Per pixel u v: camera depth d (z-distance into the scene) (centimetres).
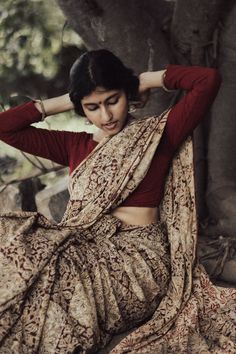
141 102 365
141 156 355
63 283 326
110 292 339
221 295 368
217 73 355
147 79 360
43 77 696
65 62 689
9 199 608
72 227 351
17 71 698
